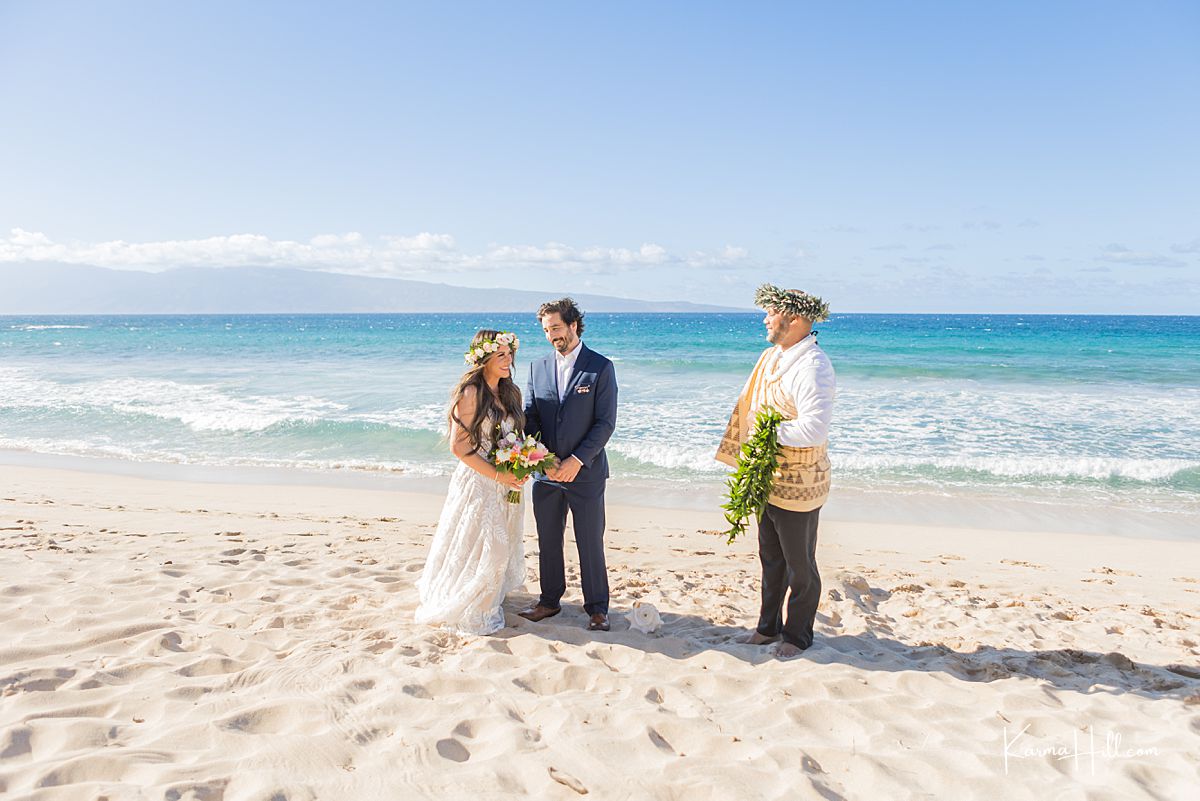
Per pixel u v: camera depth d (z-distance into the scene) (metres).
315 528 7.44
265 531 7.20
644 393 19.22
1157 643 4.42
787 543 3.98
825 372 3.84
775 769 2.76
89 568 5.16
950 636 4.54
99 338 54.47
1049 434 13.71
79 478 10.48
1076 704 3.45
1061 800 2.61
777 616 4.23
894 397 18.52
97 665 3.48
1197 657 4.18
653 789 2.60
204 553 5.82
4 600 4.33
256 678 3.42
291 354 34.56
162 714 3.03
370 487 10.25
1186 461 11.38
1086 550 7.60
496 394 4.31
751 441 3.92
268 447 13.05
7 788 2.43
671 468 11.54
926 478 10.95
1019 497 9.97
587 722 3.08
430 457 12.33
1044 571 6.70
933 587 5.95
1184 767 2.82
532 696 3.34
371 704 3.17
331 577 5.26
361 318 183.75
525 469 4.06
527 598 4.99
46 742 2.74
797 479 3.88
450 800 2.50
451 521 4.32
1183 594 5.92
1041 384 21.38
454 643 3.99
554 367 4.50
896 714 3.27
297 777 2.59
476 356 4.20
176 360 30.62
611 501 9.76
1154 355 32.75
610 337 55.81
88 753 2.65
